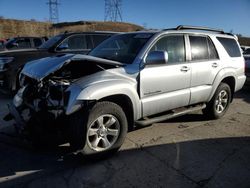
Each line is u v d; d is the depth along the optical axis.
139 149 4.45
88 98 3.62
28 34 48.94
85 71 4.23
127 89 4.05
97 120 3.85
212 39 5.70
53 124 3.74
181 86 4.94
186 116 6.23
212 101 5.79
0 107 6.68
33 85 4.14
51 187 3.38
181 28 5.29
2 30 47.00
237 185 3.55
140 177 3.65
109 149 4.03
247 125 5.85
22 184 3.43
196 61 5.23
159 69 4.51
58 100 3.79
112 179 3.58
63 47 8.24
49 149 4.30
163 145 4.63
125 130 4.15
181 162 4.08
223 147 4.66
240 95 9.04
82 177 3.60
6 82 7.35
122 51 4.73
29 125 3.76
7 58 7.38
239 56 6.36
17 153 4.19
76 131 3.69
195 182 3.58
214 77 5.60
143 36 4.74
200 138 5.00
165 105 4.73
